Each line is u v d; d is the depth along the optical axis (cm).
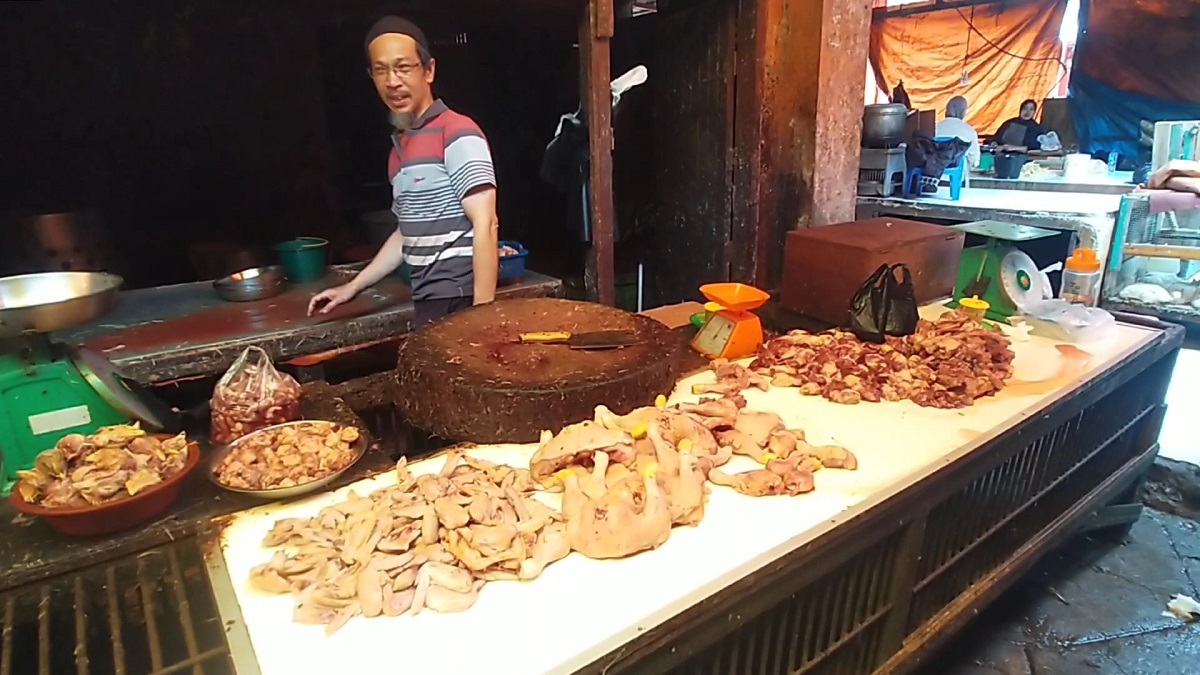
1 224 271
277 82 337
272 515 117
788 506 121
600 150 228
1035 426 157
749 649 114
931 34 734
